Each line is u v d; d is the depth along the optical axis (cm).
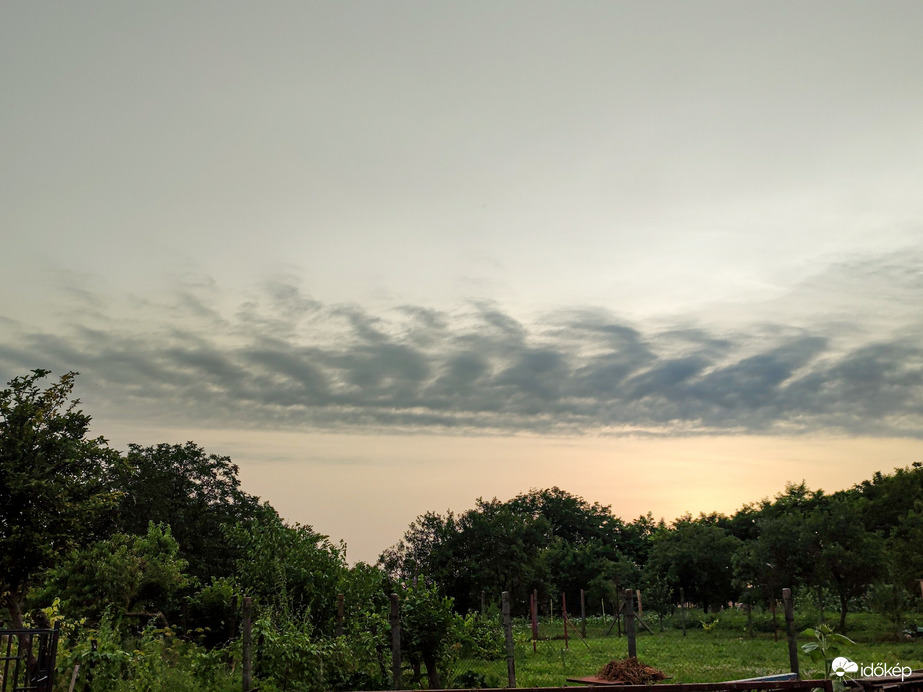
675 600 6178
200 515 5484
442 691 877
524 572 5941
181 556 5059
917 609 4350
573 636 4488
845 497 8081
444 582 5809
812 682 805
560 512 11006
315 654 1884
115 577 2914
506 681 2203
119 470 2477
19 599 2236
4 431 2155
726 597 6072
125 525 5047
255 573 2616
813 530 4506
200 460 5712
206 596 2962
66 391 2277
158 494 5169
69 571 2936
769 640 4047
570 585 7125
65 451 2220
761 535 4712
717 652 3266
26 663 1298
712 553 6122
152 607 3141
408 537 6088
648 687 795
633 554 10631
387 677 2088
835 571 4388
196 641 2866
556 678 2345
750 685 793
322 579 2592
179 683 1800
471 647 2531
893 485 6419
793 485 8119
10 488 2077
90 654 1573
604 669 2261
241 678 1862
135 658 1684
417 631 2133
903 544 3925
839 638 926
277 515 2811
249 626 1753
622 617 5597
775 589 4528
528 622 5722
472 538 6006
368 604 2589
